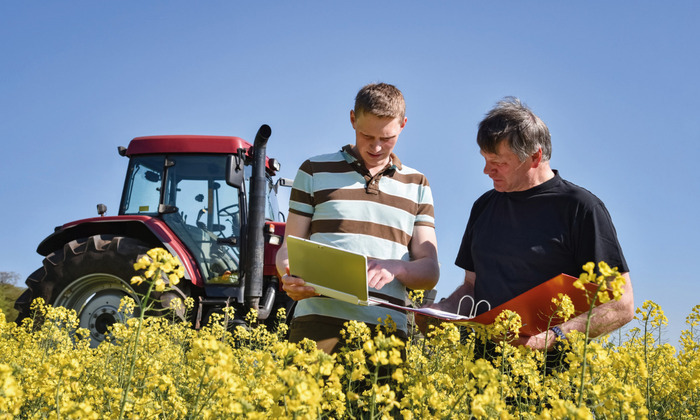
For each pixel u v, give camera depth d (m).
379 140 3.02
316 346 2.93
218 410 2.20
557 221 3.07
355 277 2.61
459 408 2.36
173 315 6.32
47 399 2.62
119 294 6.91
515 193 3.23
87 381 3.05
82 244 7.20
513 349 2.65
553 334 2.79
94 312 6.95
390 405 2.07
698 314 3.99
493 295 3.21
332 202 3.17
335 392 2.17
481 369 1.90
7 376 1.96
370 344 1.99
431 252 3.30
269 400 2.21
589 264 1.89
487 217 3.40
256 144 6.87
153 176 7.75
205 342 2.01
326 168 3.24
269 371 1.99
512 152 3.01
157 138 7.75
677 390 3.33
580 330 2.86
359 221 3.14
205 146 7.56
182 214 7.38
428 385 2.33
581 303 2.40
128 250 6.85
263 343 5.53
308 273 2.83
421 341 3.49
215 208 7.41
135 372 3.12
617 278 1.84
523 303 2.50
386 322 2.88
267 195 8.05
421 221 3.38
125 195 7.76
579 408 1.73
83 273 6.94
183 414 2.57
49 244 7.75
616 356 2.73
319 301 3.13
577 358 2.23
